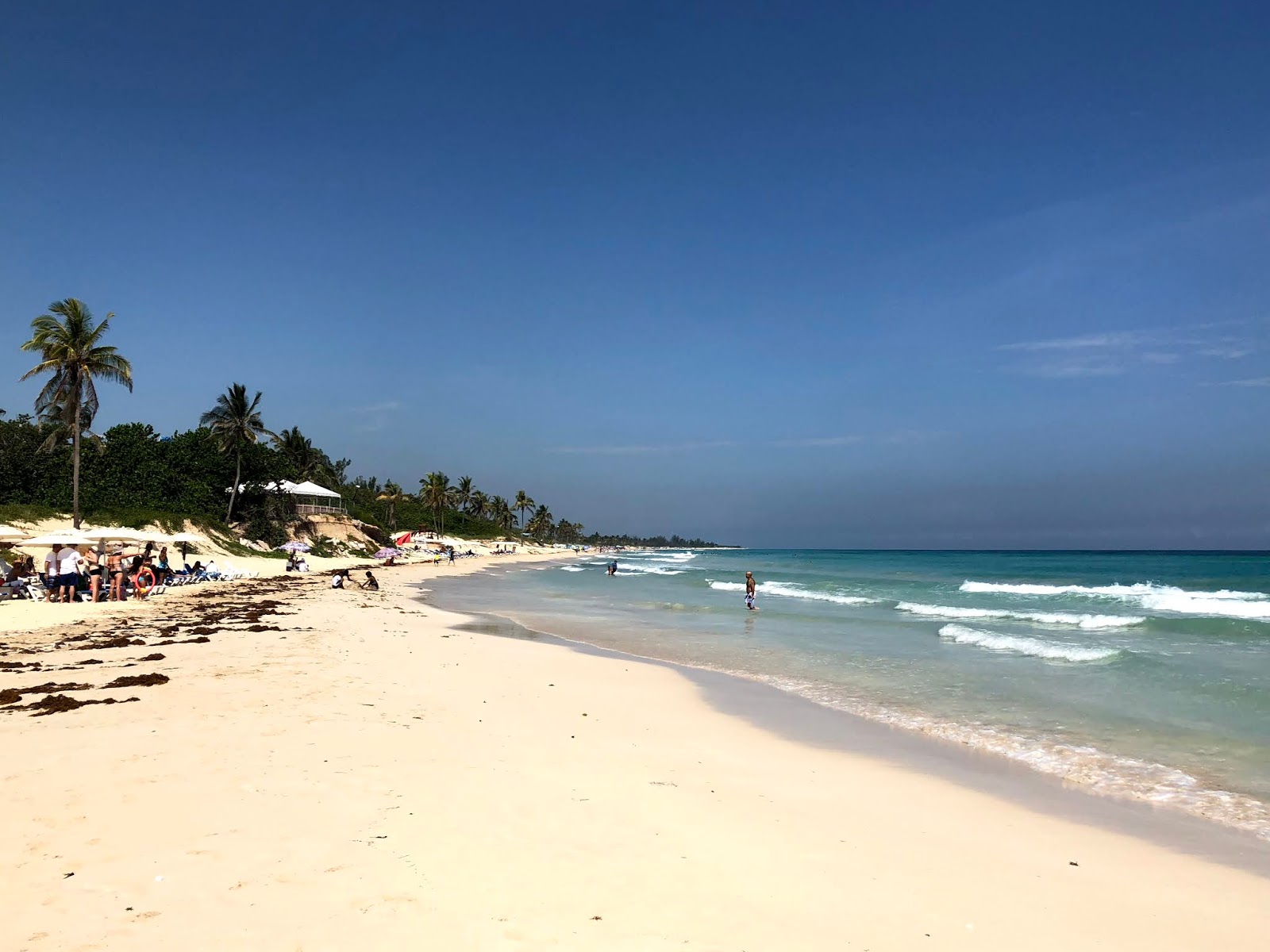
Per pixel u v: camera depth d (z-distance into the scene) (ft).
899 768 28.07
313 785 21.34
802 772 27.12
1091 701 39.34
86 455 170.19
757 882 17.10
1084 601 104.73
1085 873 18.75
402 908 14.58
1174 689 42.14
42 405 131.54
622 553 652.07
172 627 59.06
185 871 15.52
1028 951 14.65
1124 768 28.14
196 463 187.83
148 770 21.83
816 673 48.80
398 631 64.80
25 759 22.45
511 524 584.40
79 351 131.23
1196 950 15.05
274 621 66.44
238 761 23.12
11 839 16.72
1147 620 70.64
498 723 31.42
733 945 14.08
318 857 16.60
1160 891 17.83
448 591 132.77
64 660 42.19
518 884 16.07
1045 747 31.12
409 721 30.25
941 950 14.48
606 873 16.99
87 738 25.03
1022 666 50.62
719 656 56.39
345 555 230.89
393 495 374.22
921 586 144.87
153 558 135.74
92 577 79.00
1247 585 140.46
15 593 77.00
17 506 140.15
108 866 15.62
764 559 430.61
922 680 45.96
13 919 13.29
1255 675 45.55
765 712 37.47
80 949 12.46
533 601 109.70
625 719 34.63
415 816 19.57
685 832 19.90
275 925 13.60
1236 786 26.08
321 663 44.06
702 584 161.17
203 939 13.00
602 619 83.97
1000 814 23.13
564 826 19.71
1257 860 19.83
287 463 236.02
